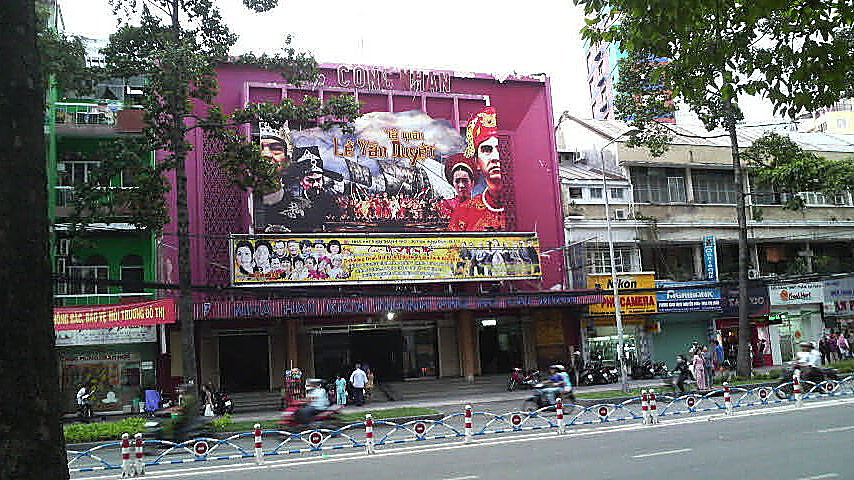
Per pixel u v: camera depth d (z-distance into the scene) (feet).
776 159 102.27
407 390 101.35
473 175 105.40
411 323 108.78
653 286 115.75
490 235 102.99
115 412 89.04
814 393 75.61
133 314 84.74
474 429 63.36
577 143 136.67
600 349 114.93
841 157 140.15
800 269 129.70
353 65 103.86
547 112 115.44
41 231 13.32
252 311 90.84
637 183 123.95
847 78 29.81
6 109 13.23
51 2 89.51
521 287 108.37
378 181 99.71
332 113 74.95
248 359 99.40
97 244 91.81
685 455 43.96
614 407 67.62
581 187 118.21
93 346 89.66
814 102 29.27
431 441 55.67
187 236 70.59
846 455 42.11
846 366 99.19
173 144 71.36
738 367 97.14
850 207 136.56
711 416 63.46
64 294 89.25
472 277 100.89
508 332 113.29
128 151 67.51
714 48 29.96
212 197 95.66
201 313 88.84
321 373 103.86
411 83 106.73
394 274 97.04
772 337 126.11
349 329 106.11
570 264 112.16
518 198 112.27
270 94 98.78
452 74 109.81
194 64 66.54
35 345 12.80
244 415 86.99
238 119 72.18
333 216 96.84
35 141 13.50
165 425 58.34
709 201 128.47
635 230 119.55
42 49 64.44
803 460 41.06
